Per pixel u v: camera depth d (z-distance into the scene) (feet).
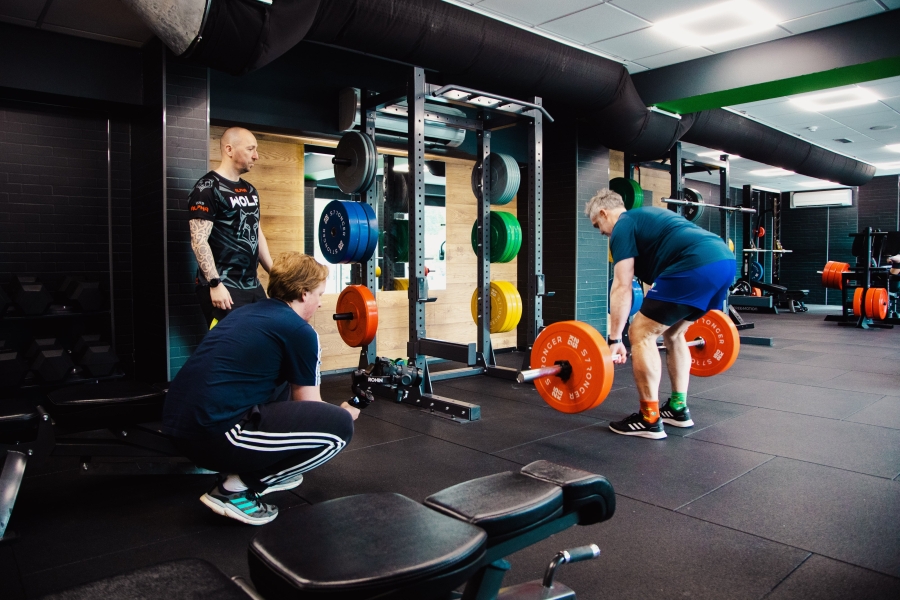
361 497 3.21
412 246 11.12
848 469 7.48
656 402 8.82
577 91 13.25
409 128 10.96
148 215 11.01
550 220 17.74
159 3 7.68
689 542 5.54
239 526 5.98
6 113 10.44
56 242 10.98
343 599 2.37
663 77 15.28
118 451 6.41
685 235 8.40
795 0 11.51
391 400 11.39
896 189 33.68
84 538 5.69
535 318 12.64
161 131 10.39
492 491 3.36
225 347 5.33
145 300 11.27
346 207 11.27
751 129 19.39
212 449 5.35
